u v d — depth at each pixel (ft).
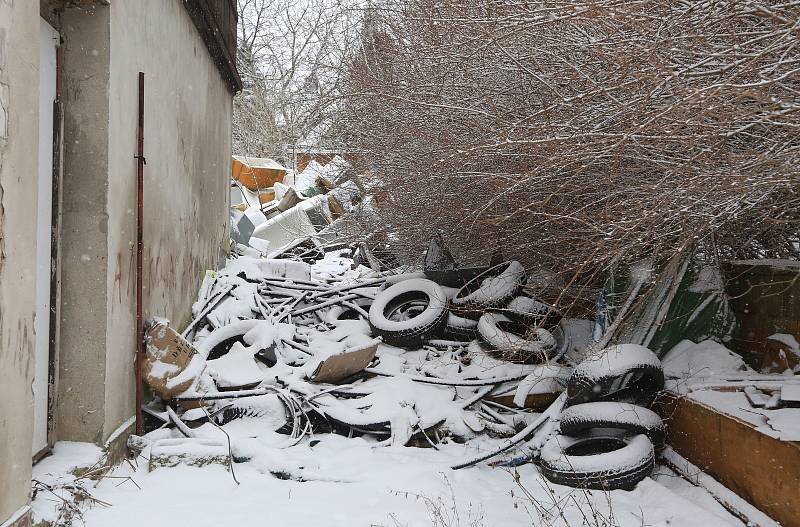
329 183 57.72
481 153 22.82
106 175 16.16
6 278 10.97
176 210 23.67
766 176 15.12
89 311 16.14
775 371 20.02
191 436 18.65
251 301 28.12
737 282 22.53
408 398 21.67
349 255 53.57
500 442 20.76
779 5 14.64
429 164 28.84
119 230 17.13
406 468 18.15
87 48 16.07
